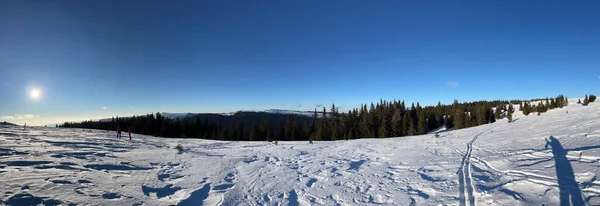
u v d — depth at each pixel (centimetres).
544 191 571
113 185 766
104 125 7944
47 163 997
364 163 1221
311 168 1137
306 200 689
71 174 838
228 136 5997
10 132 2520
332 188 788
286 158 1459
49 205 552
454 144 1730
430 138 2455
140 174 945
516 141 1420
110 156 1328
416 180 808
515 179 686
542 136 1423
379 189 743
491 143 1524
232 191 773
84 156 1252
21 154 1165
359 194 711
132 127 6669
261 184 861
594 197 510
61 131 3281
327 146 2177
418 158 1238
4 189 622
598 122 1602
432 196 639
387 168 1052
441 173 871
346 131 5953
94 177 832
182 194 745
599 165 691
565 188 571
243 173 1035
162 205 637
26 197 580
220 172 1039
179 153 1581
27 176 761
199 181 889
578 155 841
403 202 617
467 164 981
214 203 677
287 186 834
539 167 768
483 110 5725
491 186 660
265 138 5888
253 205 659
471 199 593
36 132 2783
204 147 2105
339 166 1166
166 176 950
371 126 6028
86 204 583
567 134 1333
